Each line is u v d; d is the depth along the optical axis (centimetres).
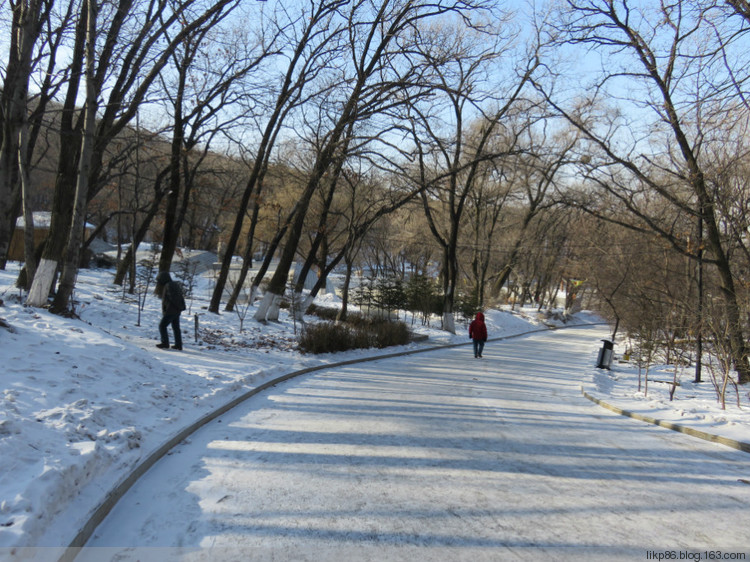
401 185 2230
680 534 407
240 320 1903
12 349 711
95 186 1762
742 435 771
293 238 2017
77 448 455
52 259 1227
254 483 486
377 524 402
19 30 1245
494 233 5019
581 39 1427
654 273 2302
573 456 637
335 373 1302
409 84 1822
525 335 4203
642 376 1792
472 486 502
